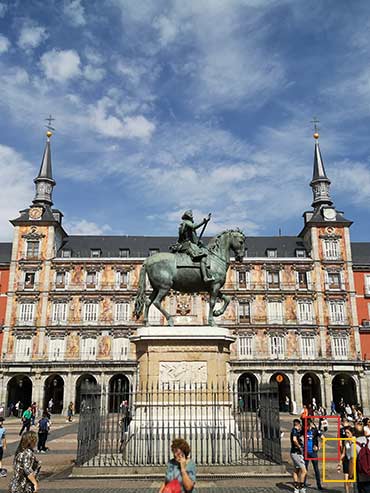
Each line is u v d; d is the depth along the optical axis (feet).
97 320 198.29
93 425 48.14
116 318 198.70
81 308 199.72
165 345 48.32
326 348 196.65
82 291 200.54
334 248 208.13
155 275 50.11
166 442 45.06
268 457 47.39
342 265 205.87
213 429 43.45
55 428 119.96
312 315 200.75
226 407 46.93
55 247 210.38
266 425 49.88
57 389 201.36
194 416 46.26
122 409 128.16
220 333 48.37
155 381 47.39
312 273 205.36
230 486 38.91
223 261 51.42
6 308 199.62
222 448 43.65
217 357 48.16
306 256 214.69
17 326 196.65
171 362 47.91
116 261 205.36
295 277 205.26
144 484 39.29
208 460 44.39
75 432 107.04
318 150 233.55
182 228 51.78
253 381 195.52
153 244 221.87
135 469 42.24
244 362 191.83
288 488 38.81
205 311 195.42
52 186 226.17
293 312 201.05
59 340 196.24
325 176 226.79
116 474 42.04
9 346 195.00
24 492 24.48
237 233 52.65
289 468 48.47
